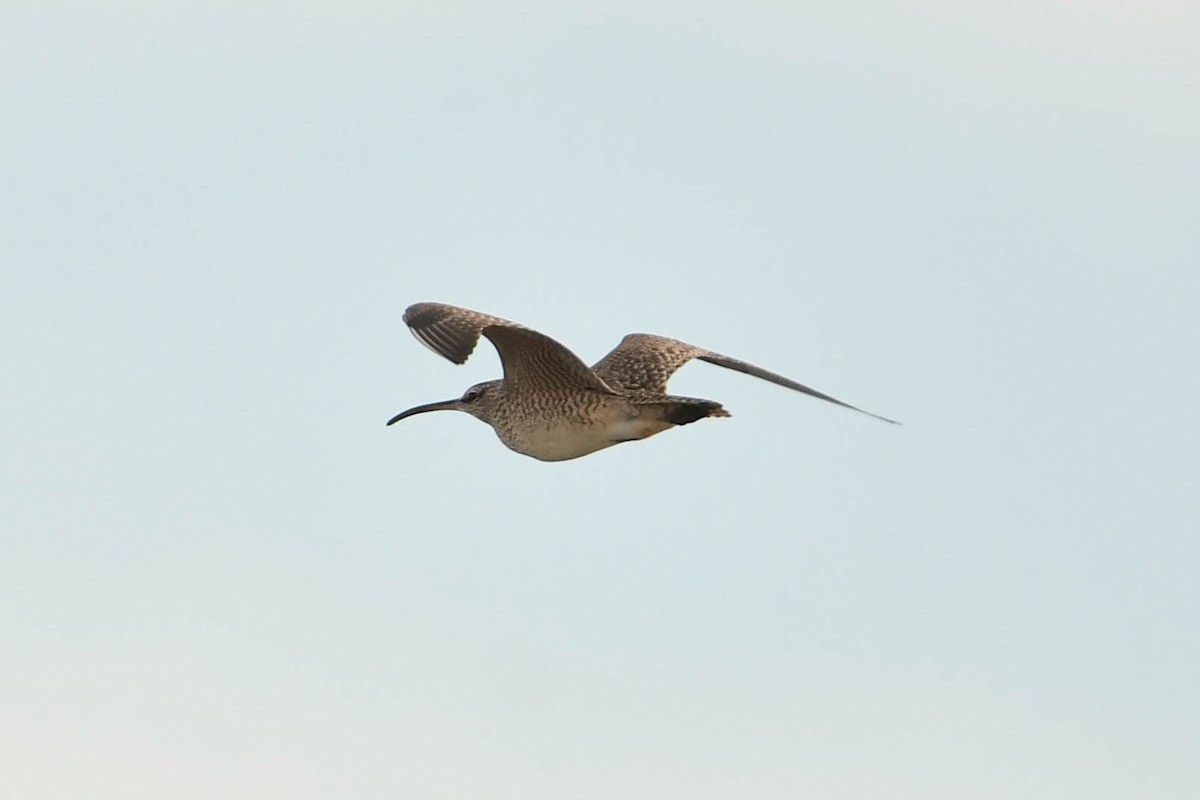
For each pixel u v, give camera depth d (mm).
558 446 17641
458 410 18594
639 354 18594
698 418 17078
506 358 16922
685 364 18625
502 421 17969
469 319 15039
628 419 17250
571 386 17047
